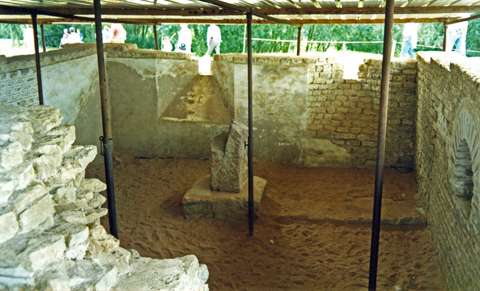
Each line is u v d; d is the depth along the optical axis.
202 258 6.20
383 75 3.80
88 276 2.30
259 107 9.55
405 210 7.31
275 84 9.38
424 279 5.60
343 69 9.08
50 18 10.32
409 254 6.22
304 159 9.62
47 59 7.74
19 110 2.90
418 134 8.31
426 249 6.25
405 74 8.79
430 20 8.98
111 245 2.66
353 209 7.52
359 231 6.92
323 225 7.11
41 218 2.32
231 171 7.31
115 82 9.80
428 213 6.80
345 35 13.22
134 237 6.70
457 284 4.66
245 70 9.42
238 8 5.55
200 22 9.84
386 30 3.71
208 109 9.95
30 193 2.27
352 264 6.06
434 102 6.44
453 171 4.90
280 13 6.43
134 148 10.14
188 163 9.84
